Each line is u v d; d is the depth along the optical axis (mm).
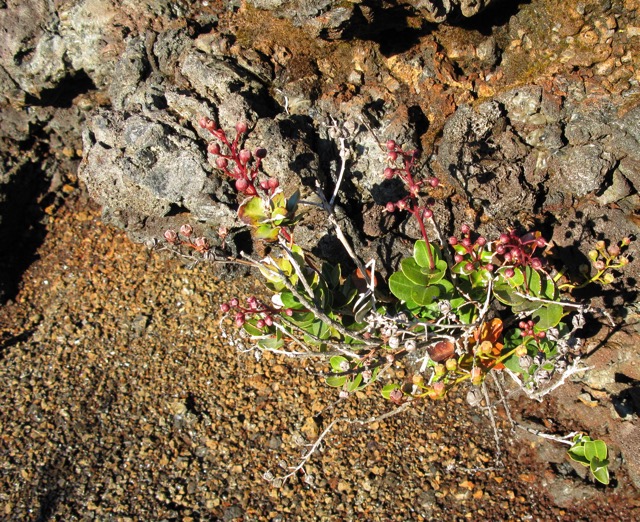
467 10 381
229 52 416
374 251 416
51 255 525
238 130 309
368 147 410
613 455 383
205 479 406
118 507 397
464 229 346
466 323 359
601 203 406
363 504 389
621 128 381
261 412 429
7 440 429
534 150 404
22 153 521
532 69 402
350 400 428
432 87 412
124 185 419
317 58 419
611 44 386
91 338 475
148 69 439
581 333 406
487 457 398
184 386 445
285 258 354
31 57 464
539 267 327
